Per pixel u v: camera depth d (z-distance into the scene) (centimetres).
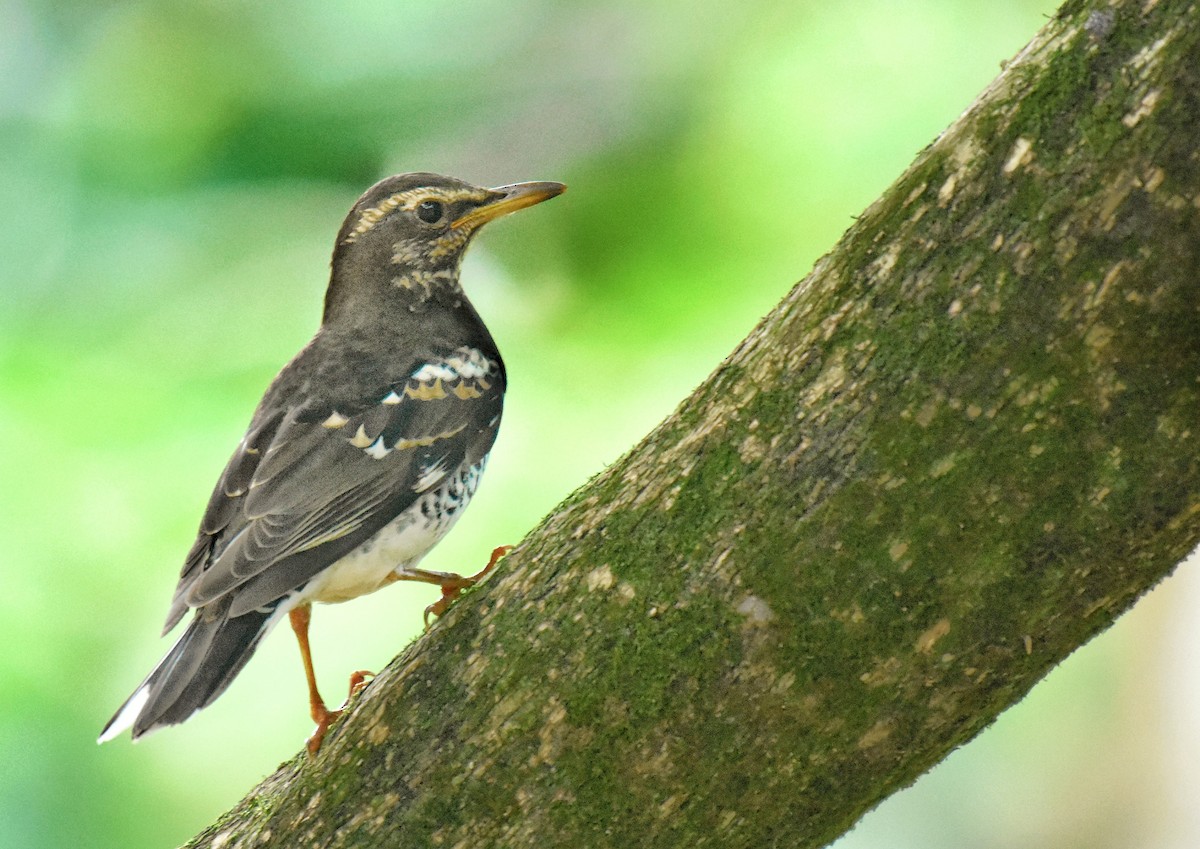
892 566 608
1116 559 595
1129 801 1633
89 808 1295
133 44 1577
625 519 661
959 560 602
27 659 1290
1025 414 583
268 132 1565
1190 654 1614
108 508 1370
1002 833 1666
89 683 1320
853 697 626
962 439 592
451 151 1609
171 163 1557
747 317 1467
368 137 1580
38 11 1580
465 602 712
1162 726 1625
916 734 634
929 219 600
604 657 650
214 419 1439
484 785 671
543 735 661
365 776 700
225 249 1544
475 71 1612
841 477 612
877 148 1493
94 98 1565
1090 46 566
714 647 633
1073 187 565
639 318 1485
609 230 1560
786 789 645
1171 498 579
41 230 1529
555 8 1644
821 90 1519
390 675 727
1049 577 599
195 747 1334
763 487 628
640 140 1591
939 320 594
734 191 1529
